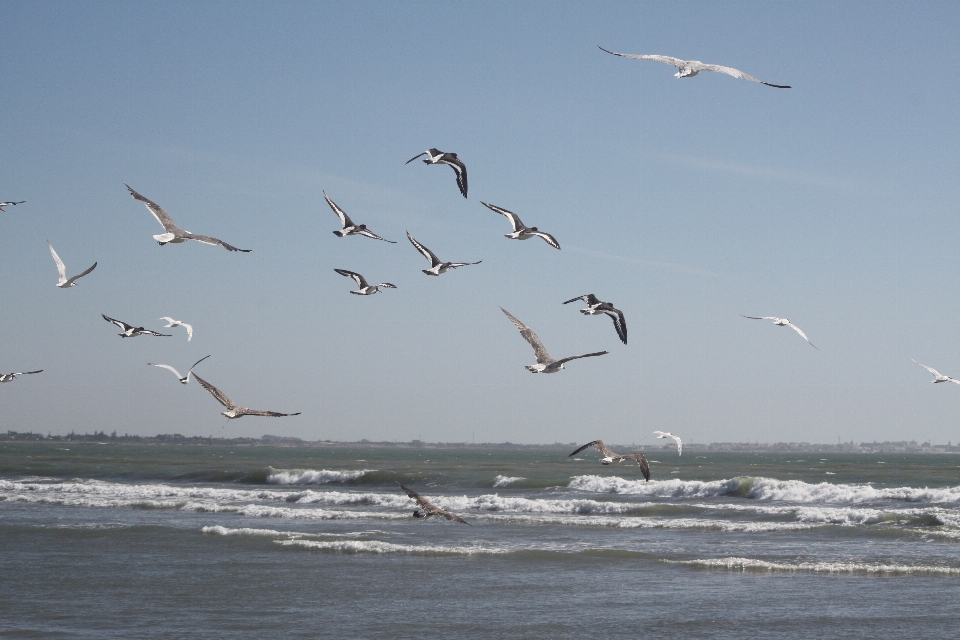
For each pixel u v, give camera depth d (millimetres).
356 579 26484
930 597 24078
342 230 23234
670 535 35531
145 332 22969
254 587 25328
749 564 28375
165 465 88500
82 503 46375
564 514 43375
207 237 18250
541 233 19766
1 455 152375
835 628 21000
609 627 21125
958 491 46938
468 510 45312
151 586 25438
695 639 20094
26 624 21125
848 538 34312
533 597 24188
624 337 17016
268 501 50188
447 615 22250
